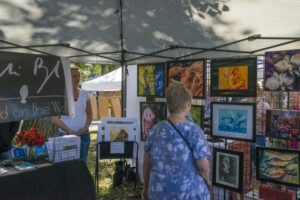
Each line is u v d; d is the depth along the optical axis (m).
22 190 1.58
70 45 3.60
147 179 2.03
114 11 2.85
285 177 2.80
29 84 2.45
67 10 2.72
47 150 2.91
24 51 3.60
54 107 2.59
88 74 19.53
